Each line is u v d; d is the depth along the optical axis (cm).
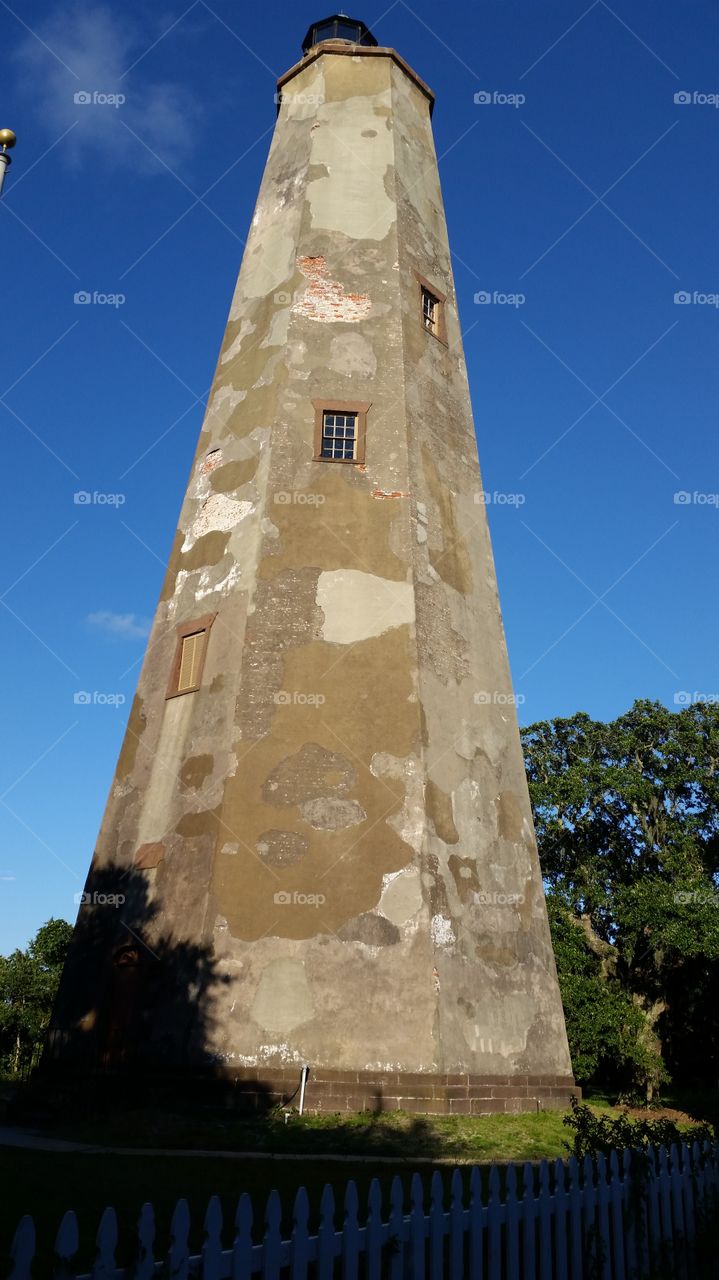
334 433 2127
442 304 2425
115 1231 455
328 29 2817
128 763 2011
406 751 1808
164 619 2105
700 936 2756
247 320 2356
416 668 1881
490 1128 1476
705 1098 2475
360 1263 557
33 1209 780
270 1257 505
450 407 2316
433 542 2073
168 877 1781
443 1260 598
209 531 2119
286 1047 1587
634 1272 734
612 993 2772
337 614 1923
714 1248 827
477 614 2131
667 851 3238
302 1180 1016
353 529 2008
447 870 1761
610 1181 748
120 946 1788
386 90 2558
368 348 2212
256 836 1730
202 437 2288
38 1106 1644
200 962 1642
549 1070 1798
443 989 1645
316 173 2416
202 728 1880
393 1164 1173
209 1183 962
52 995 4747
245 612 1919
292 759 1791
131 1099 1591
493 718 2061
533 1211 661
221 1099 1545
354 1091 1556
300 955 1648
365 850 1728
